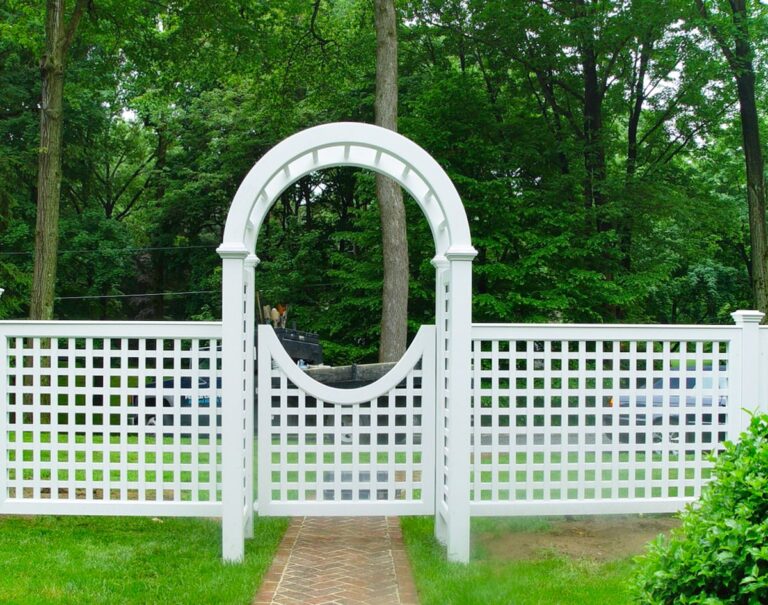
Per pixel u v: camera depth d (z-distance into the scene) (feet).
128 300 79.25
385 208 35.24
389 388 17.11
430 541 16.99
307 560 15.47
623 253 51.62
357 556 15.81
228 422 15.10
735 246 75.15
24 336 16.63
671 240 57.82
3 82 61.52
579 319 51.01
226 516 15.06
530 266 48.91
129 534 17.25
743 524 7.24
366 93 65.05
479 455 17.02
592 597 12.61
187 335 16.42
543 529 18.03
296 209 76.18
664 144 59.00
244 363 16.31
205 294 74.38
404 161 15.31
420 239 51.31
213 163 71.15
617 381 17.33
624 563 14.92
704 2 48.83
